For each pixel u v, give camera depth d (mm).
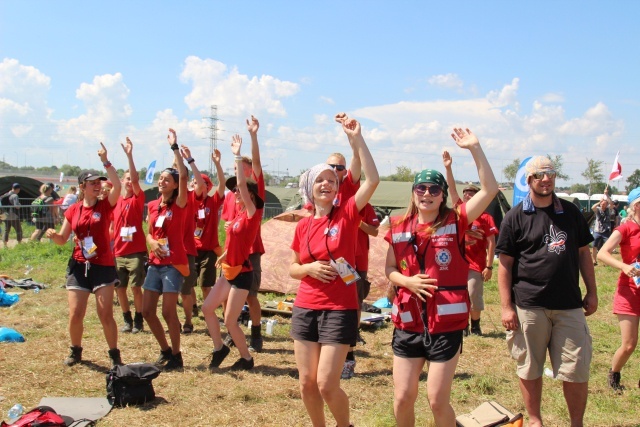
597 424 5199
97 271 6316
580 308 4562
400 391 3826
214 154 8828
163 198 6648
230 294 6402
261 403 5504
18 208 18125
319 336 4156
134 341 7668
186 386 5941
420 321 3799
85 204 6301
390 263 4086
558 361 4562
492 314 10156
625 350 5914
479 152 3871
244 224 6219
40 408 4754
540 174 4484
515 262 4723
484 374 6562
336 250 4164
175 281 6488
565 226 4523
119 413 5195
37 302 10062
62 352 6996
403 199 25500
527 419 5316
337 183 4352
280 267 11352
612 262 5734
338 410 4156
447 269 3826
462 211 3904
